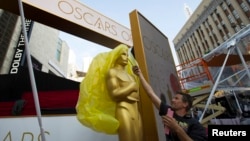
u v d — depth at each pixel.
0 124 2.46
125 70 2.30
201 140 1.80
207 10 33.06
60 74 16.91
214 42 32.50
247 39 7.61
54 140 2.39
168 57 3.46
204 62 6.71
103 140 2.53
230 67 8.03
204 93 6.08
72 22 2.61
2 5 2.21
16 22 11.80
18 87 3.07
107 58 2.21
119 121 1.92
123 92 1.96
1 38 10.42
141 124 2.05
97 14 3.13
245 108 7.39
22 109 2.69
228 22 28.58
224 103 7.71
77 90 2.87
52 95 2.81
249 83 7.21
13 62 10.55
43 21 2.54
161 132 2.17
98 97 2.03
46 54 14.65
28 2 2.19
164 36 3.67
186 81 7.25
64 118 2.53
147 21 2.97
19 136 2.40
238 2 26.50
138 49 2.41
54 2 2.50
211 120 6.11
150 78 2.32
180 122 1.94
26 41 1.67
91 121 1.86
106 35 3.07
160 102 2.10
